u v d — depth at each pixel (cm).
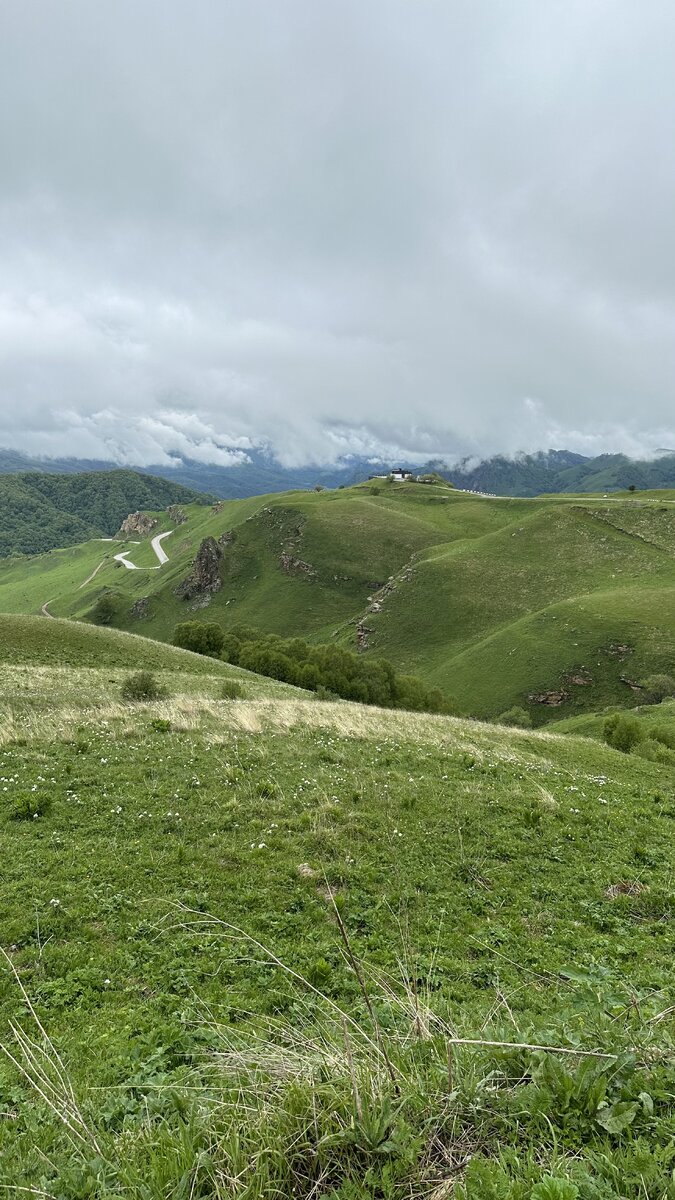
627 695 9350
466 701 10225
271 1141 343
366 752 1905
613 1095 367
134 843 1169
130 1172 343
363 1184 318
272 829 1258
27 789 1401
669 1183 294
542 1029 479
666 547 13938
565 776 1864
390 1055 419
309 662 8038
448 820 1369
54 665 4397
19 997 735
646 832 1427
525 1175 310
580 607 11519
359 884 1073
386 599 14950
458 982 798
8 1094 538
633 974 826
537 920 1005
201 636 8625
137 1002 738
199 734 1966
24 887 997
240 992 757
